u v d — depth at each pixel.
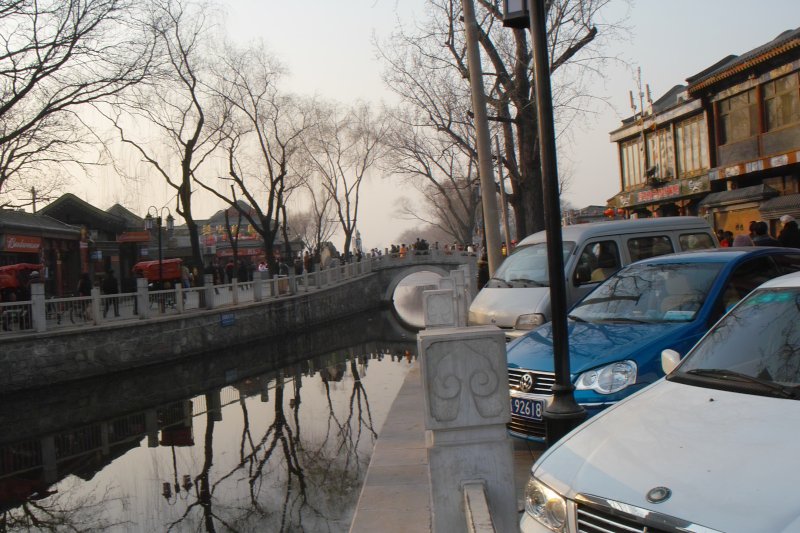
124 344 18.94
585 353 5.45
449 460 3.08
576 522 2.77
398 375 17.36
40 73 16.75
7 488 9.70
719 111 24.52
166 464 10.48
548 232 4.69
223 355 22.97
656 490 2.58
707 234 10.06
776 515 2.25
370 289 43.03
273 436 11.66
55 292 29.28
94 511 8.45
